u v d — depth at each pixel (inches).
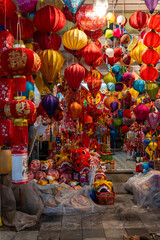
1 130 108.7
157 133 220.2
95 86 152.7
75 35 116.4
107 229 134.3
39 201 154.4
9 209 142.1
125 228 135.4
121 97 222.1
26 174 95.0
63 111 170.4
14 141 92.7
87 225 140.7
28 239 123.9
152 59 125.6
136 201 181.0
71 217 154.0
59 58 112.1
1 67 92.8
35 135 160.4
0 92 105.3
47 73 113.3
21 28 107.1
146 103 196.7
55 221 147.6
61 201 160.9
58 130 288.2
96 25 112.7
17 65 86.7
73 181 185.6
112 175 295.4
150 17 115.3
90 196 181.0
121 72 191.3
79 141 223.6
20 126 92.2
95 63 143.1
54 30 107.1
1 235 128.1
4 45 100.0
